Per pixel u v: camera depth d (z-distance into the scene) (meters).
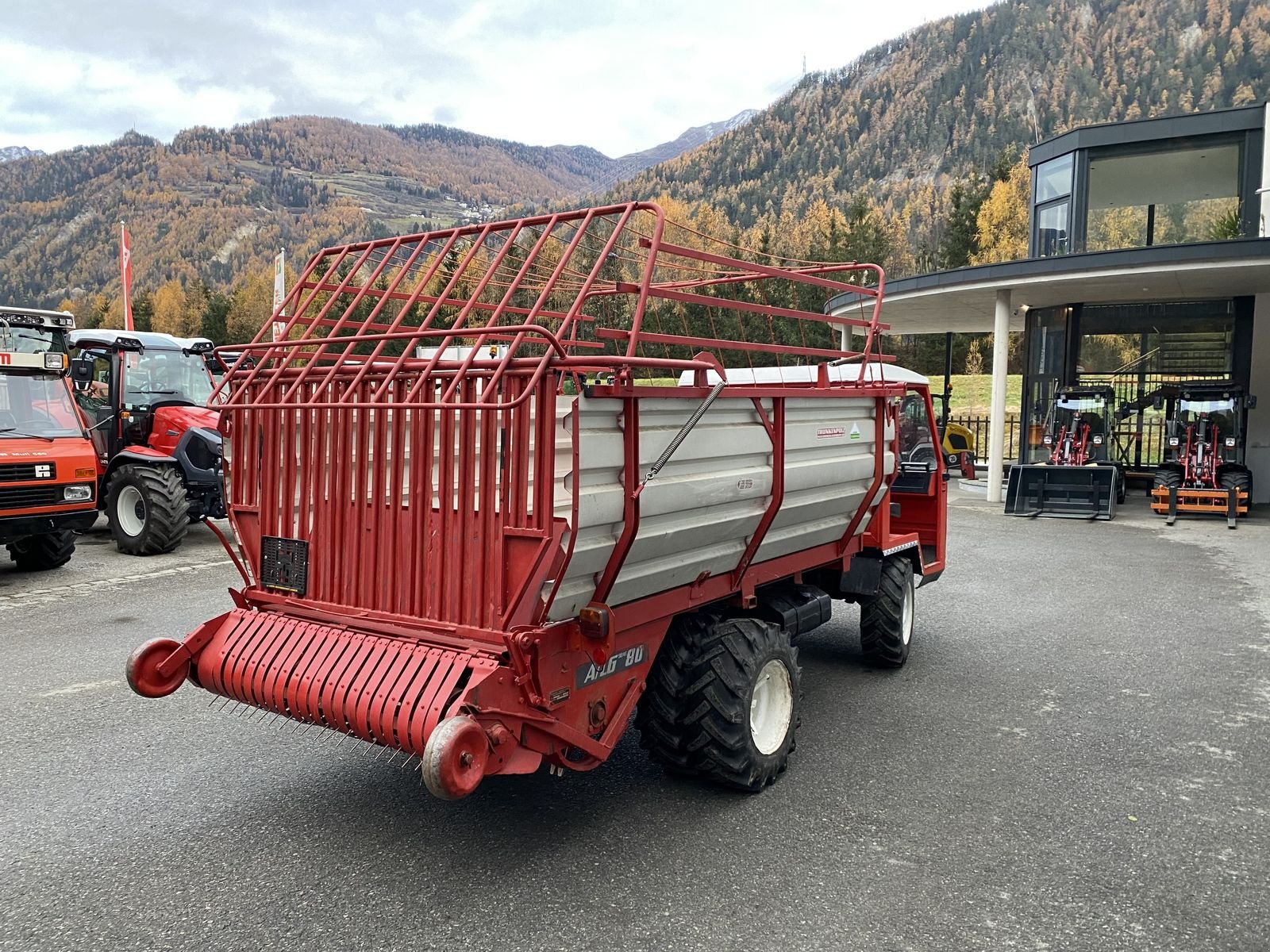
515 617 2.92
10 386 8.61
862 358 4.84
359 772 4.10
